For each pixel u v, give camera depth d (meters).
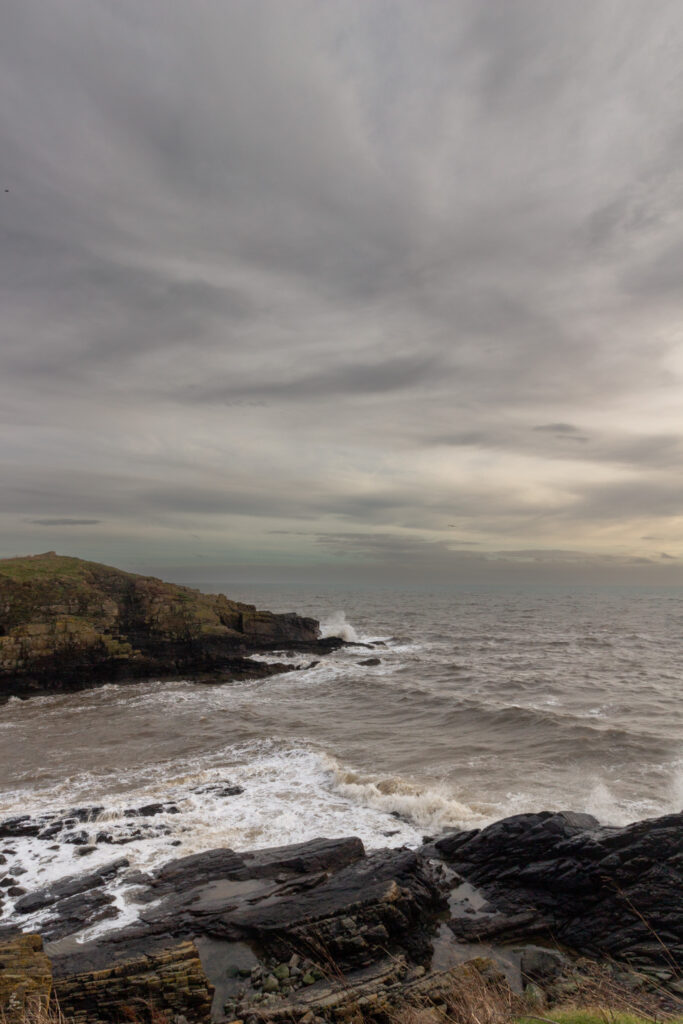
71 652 46.72
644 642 68.38
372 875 14.30
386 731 30.30
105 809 20.27
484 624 95.25
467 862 16.02
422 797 20.14
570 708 34.09
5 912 14.38
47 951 12.27
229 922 13.07
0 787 23.55
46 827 19.06
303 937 12.32
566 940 13.08
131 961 11.17
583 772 23.00
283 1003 10.39
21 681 44.34
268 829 18.73
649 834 14.23
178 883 15.16
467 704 34.53
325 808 20.28
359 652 60.53
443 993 10.23
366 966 11.85
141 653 49.59
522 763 24.28
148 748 28.59
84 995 10.30
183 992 10.52
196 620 54.81
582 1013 8.09
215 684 46.94
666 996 10.39
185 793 21.95
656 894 13.16
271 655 57.06
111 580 58.16
